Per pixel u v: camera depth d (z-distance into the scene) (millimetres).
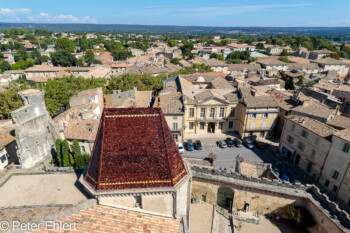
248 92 71188
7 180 26453
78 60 176625
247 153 62375
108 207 21422
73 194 23891
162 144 21844
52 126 45750
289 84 112062
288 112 65062
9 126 52281
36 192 24344
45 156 45375
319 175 50094
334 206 32531
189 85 81875
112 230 19766
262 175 45594
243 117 67625
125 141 21453
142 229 20344
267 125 68250
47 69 137125
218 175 38688
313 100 67188
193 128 71688
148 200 21500
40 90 43875
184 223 22141
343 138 43750
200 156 60281
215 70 141375
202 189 39906
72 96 71625
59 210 21344
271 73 139125
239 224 36406
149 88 92812
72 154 44719
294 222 35969
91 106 64812
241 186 37250
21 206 21906
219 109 69438
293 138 57219
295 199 36125
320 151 49469
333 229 31109
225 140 68312
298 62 162750
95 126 52844
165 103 66375
